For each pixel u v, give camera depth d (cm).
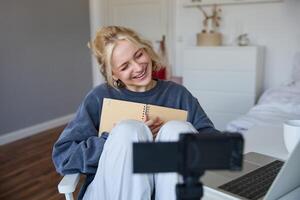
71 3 387
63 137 121
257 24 338
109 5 425
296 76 300
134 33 128
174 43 389
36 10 348
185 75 340
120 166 101
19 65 340
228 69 318
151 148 48
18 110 345
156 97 135
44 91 370
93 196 108
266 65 341
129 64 124
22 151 310
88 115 127
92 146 115
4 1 318
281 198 82
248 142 133
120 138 101
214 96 329
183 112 125
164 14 390
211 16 356
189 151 48
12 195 226
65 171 111
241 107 319
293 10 319
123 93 133
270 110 236
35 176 255
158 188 105
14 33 331
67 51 391
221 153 48
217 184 90
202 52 326
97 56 128
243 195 84
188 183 50
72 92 405
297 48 324
